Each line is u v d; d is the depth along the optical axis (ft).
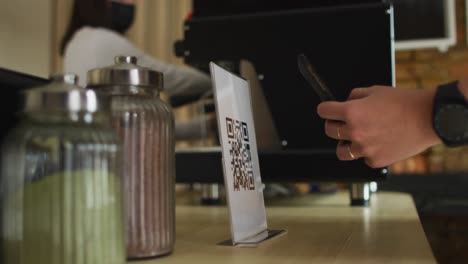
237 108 2.29
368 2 3.92
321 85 2.37
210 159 4.12
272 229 2.61
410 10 7.95
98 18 6.71
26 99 1.30
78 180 1.30
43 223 1.28
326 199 4.56
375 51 3.85
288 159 3.94
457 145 2.07
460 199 6.93
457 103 2.02
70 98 1.29
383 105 2.19
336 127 2.38
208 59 4.22
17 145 1.30
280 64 4.03
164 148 1.78
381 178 3.78
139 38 9.93
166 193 1.81
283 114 4.05
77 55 6.50
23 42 9.86
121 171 1.40
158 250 1.80
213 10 4.24
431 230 7.48
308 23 3.97
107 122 1.40
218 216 3.35
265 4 4.10
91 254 1.30
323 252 1.97
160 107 1.76
